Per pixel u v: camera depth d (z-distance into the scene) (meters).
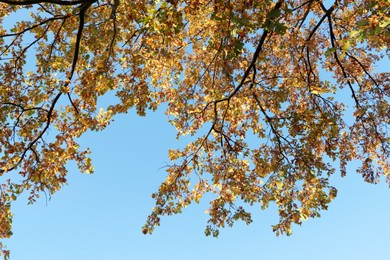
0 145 10.88
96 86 10.56
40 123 11.09
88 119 11.01
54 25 12.25
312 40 12.38
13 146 11.00
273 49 13.62
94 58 11.42
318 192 11.84
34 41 11.55
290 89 13.55
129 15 10.19
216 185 13.02
